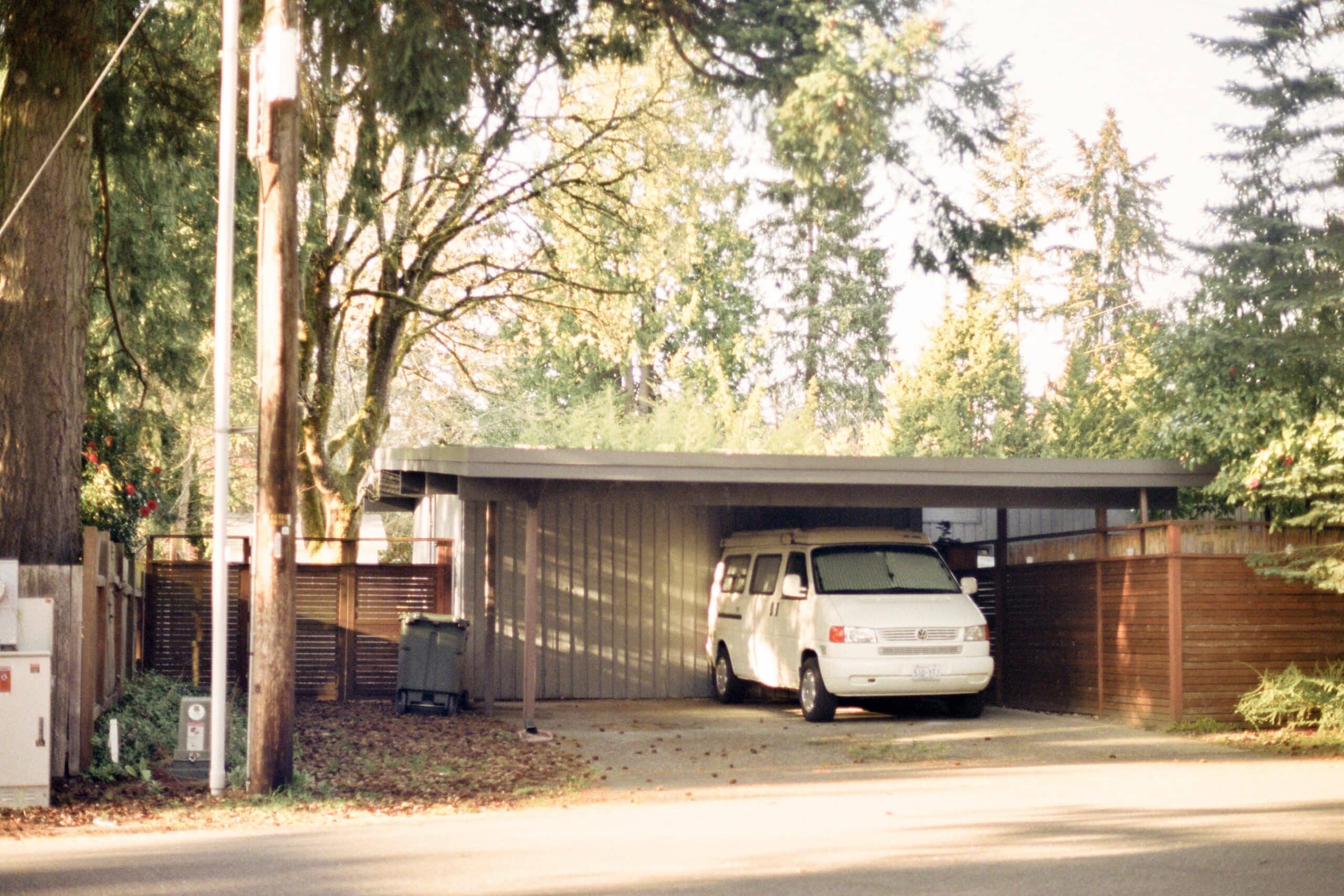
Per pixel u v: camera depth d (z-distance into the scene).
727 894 6.78
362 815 9.85
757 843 8.38
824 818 9.48
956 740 14.54
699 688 20.20
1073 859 7.77
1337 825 8.99
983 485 15.73
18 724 9.75
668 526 20.34
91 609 11.45
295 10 10.79
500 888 6.93
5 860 7.89
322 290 21.88
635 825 9.22
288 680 10.64
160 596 18.78
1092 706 16.70
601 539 20.05
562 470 14.61
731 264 43.56
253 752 10.55
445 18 13.58
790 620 16.98
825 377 44.25
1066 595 17.38
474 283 24.97
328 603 19.17
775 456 15.11
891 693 16.03
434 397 34.75
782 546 17.95
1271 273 16.11
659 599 20.19
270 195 10.67
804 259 45.00
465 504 19.36
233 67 10.69
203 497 33.72
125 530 16.39
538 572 19.77
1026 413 38.56
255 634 10.63
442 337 27.98
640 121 22.98
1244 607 15.31
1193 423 15.93
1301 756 13.18
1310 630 15.47
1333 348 15.31
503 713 17.84
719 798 10.64
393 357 23.72
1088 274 49.34
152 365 17.16
